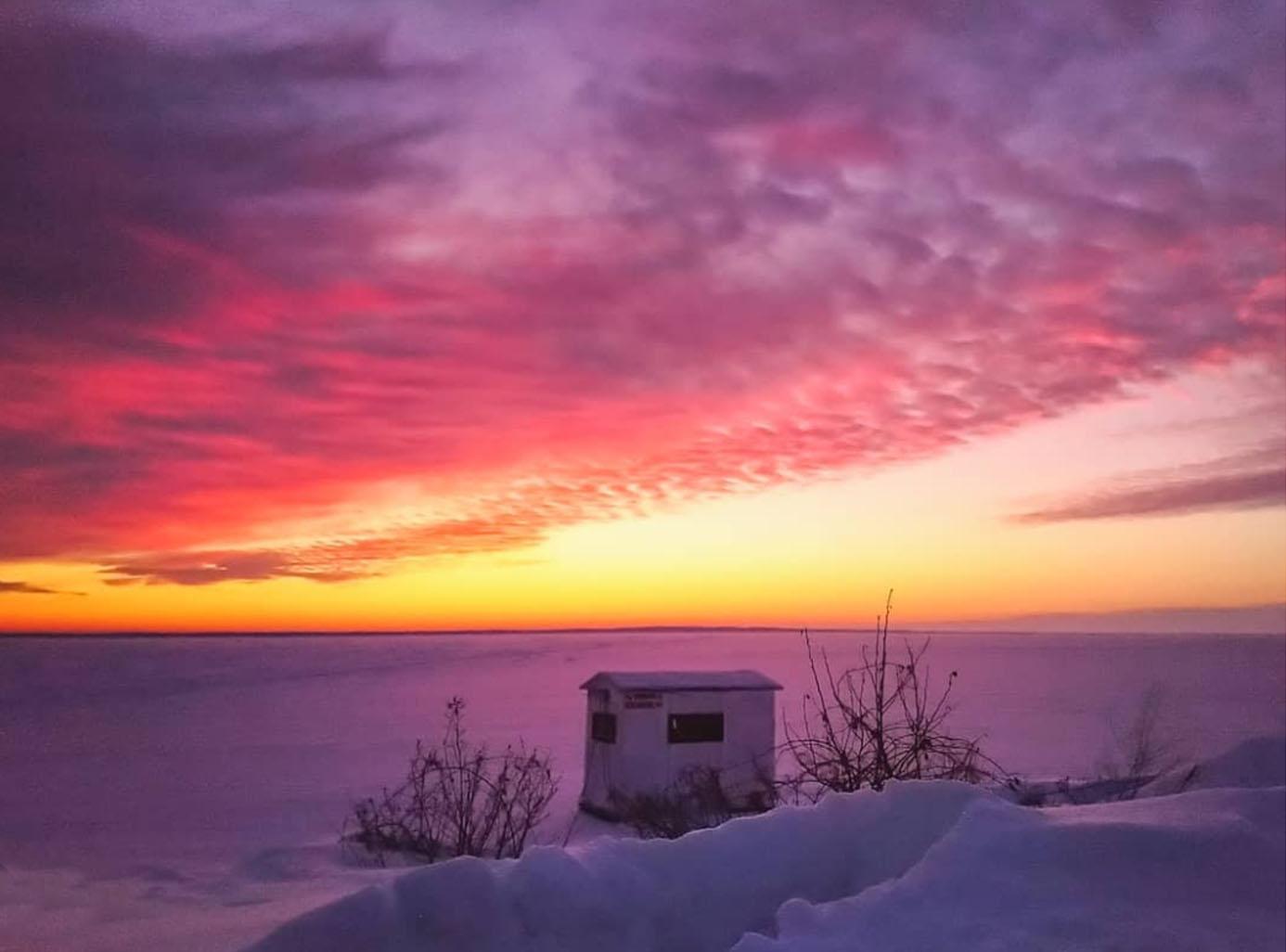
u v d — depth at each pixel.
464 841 12.58
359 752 26.41
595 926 5.05
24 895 9.02
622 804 18.03
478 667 84.81
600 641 182.50
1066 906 4.82
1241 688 58.72
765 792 12.83
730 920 5.37
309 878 10.47
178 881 9.98
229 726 31.03
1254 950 4.42
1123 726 32.41
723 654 112.56
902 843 5.79
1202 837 5.22
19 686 31.42
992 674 72.38
